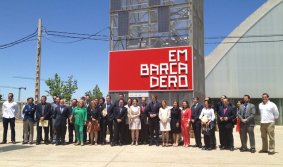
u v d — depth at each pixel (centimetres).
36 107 1449
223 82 3541
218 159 1049
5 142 1468
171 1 1789
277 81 3450
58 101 1443
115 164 967
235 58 3541
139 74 1761
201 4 2073
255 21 3534
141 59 1766
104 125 1427
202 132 1288
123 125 1410
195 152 1201
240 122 1238
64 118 1424
